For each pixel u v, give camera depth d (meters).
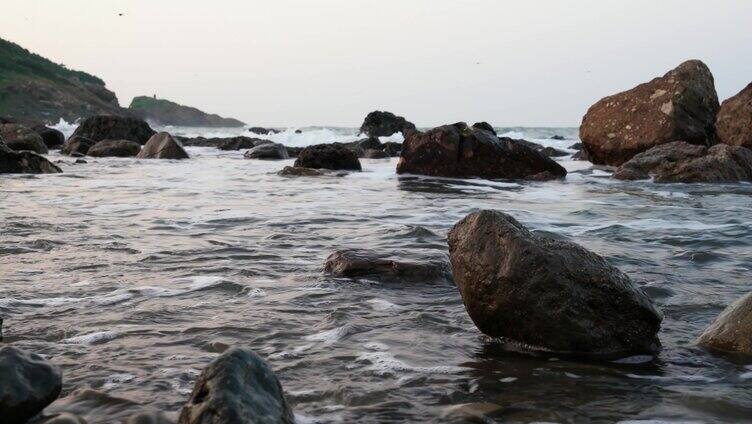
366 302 5.76
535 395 3.82
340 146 22.61
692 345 4.78
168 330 4.91
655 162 19.58
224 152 35.72
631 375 4.20
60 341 4.66
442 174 20.03
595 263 4.88
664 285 6.50
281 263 7.30
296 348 4.57
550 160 19.61
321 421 3.43
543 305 4.73
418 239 8.82
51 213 11.03
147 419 3.35
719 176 18.30
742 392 3.88
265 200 13.57
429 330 5.07
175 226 9.90
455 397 3.79
